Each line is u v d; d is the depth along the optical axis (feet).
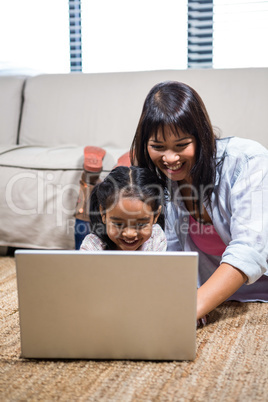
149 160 3.85
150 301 2.98
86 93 7.05
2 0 8.86
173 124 3.39
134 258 2.91
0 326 3.76
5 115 7.36
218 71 6.61
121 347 3.06
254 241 3.58
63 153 5.94
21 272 3.01
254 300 4.29
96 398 2.65
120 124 6.87
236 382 2.82
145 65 9.00
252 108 6.40
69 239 5.77
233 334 3.55
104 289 2.97
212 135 3.62
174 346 3.05
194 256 2.88
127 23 8.93
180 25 8.77
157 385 2.79
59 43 9.05
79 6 9.12
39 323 3.07
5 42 8.93
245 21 8.50
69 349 3.09
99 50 9.12
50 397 2.67
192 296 2.95
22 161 5.84
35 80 7.35
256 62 8.61
